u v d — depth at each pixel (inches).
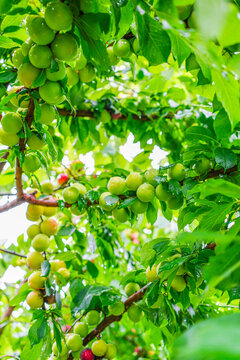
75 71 87.3
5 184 133.4
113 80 131.0
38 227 102.2
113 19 61.7
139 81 148.6
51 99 67.1
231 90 45.2
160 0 41.2
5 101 67.3
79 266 120.4
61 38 60.9
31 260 100.0
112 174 111.6
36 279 92.9
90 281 108.2
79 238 121.7
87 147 138.5
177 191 79.8
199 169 81.5
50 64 62.7
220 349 18.4
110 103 122.0
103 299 88.0
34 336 84.0
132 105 127.6
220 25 28.9
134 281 99.3
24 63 64.3
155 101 131.0
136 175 88.4
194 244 73.8
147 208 89.6
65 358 89.4
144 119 129.7
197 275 73.7
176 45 58.4
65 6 56.4
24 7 62.8
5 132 74.4
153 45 61.6
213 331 20.5
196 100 144.9
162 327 95.2
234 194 50.2
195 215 74.4
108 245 120.3
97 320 95.0
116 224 124.8
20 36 72.2
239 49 65.1
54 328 83.4
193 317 92.4
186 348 19.3
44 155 84.0
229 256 43.3
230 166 76.4
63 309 133.4
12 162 85.7
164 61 64.0
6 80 68.9
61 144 112.7
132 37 76.4
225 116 72.3
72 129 119.6
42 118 72.3
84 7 57.0
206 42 41.0
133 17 58.8
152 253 86.2
